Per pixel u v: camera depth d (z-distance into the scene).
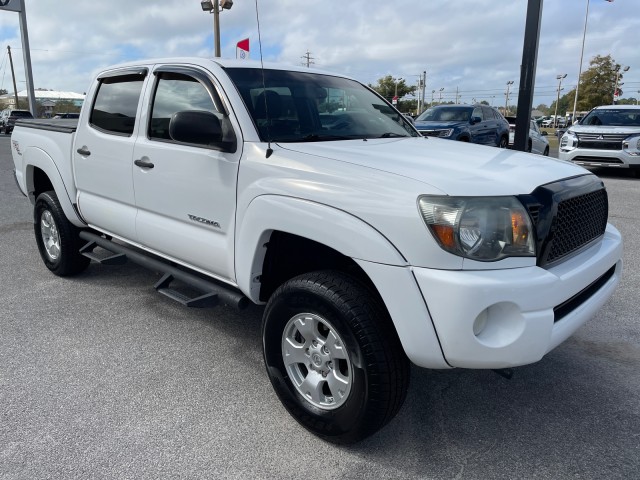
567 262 2.60
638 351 3.68
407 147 3.09
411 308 2.24
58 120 5.42
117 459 2.51
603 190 3.00
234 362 3.48
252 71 3.40
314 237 2.50
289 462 2.51
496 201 2.25
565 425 2.83
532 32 6.36
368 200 2.35
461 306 2.14
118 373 3.30
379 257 2.28
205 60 3.39
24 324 3.99
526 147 6.77
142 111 3.66
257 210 2.77
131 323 4.05
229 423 2.81
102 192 4.07
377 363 2.34
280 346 2.78
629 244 6.51
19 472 2.41
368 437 2.62
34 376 3.24
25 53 19.56
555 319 2.44
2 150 18.59
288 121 3.21
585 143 13.05
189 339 3.80
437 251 2.19
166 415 2.87
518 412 2.95
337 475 2.43
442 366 2.29
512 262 2.26
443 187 2.26
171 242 3.47
